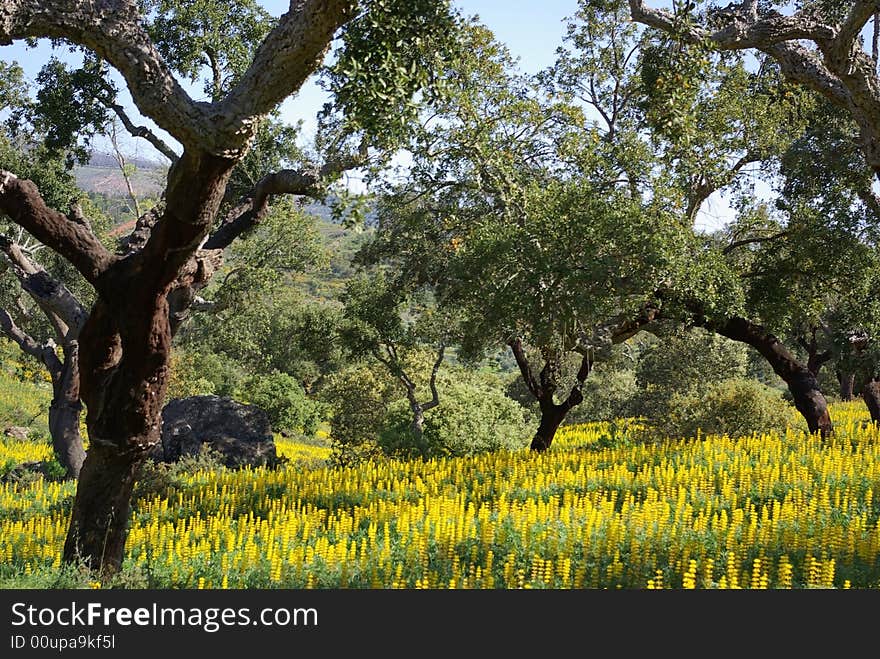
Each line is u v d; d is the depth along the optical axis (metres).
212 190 8.87
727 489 12.97
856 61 16.03
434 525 11.20
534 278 16.61
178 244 9.22
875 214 21.06
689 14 14.64
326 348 30.77
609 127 23.77
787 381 20.95
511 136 20.75
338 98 8.23
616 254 17.22
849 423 24.44
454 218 22.27
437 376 31.20
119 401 10.03
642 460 17.19
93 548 10.25
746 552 9.63
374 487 16.97
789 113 21.48
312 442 46.97
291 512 12.84
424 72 8.32
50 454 29.12
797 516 10.92
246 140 8.55
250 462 25.03
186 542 11.27
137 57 8.23
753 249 22.11
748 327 21.19
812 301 21.75
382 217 24.39
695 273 17.70
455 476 16.83
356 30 8.20
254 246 28.22
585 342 18.66
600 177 18.72
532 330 17.20
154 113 8.32
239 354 59.31
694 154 18.94
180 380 42.84
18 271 14.47
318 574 9.49
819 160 20.56
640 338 35.84
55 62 21.28
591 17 23.67
